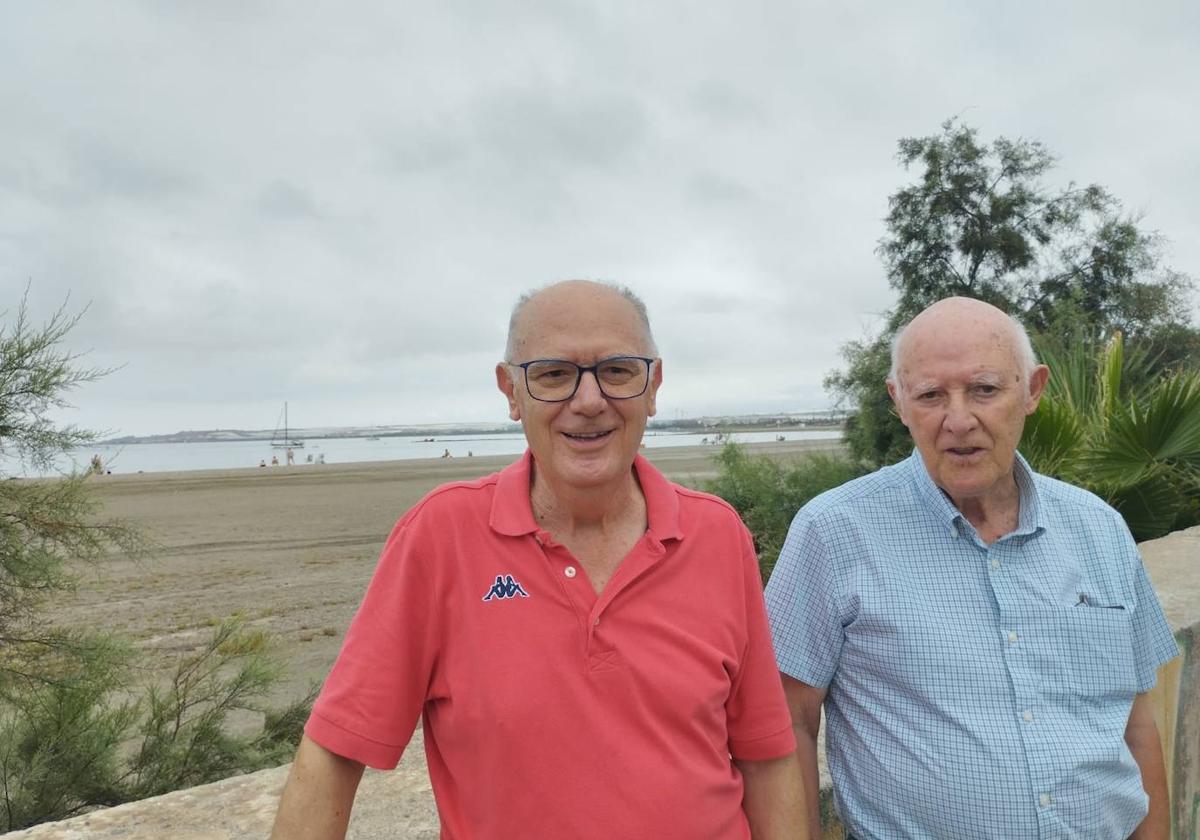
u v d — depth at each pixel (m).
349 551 14.66
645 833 1.21
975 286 13.98
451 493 1.35
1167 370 7.23
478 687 1.23
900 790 1.66
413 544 1.29
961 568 1.69
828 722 1.84
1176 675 2.46
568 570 1.29
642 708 1.25
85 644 4.18
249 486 32.44
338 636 8.51
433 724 1.30
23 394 4.05
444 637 1.28
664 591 1.34
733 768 1.47
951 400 1.66
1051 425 5.30
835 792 1.81
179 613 9.55
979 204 14.05
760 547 9.47
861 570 1.73
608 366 1.34
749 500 9.77
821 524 1.77
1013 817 1.56
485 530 1.30
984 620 1.65
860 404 11.99
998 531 1.75
